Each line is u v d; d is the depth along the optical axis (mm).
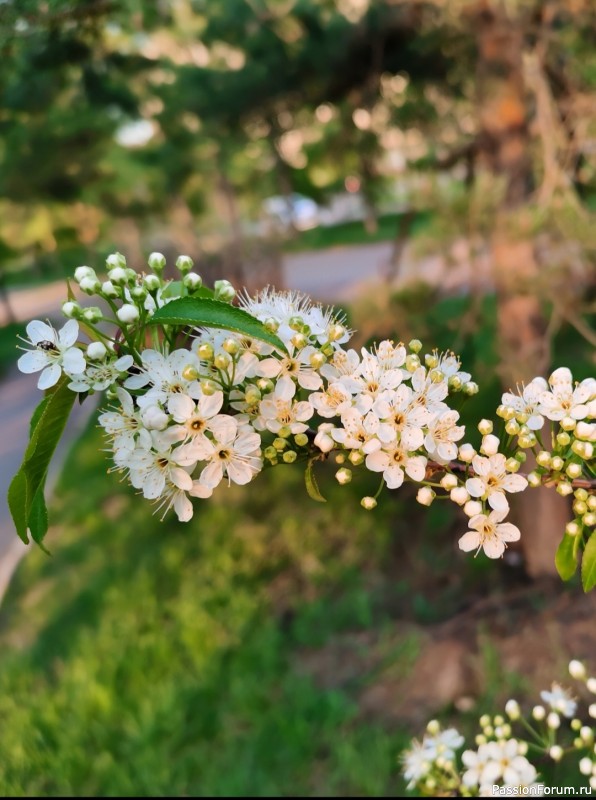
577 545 121
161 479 108
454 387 122
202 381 106
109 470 110
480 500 117
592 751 185
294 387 111
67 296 109
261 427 112
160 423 104
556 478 119
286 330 112
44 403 111
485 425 118
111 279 110
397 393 114
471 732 414
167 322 104
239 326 104
